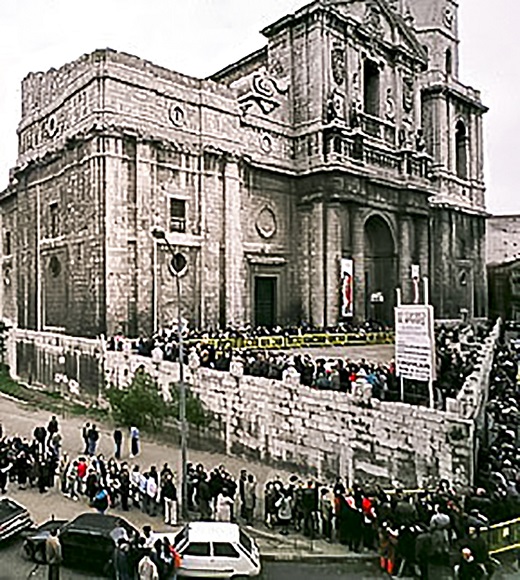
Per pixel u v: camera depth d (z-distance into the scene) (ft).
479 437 73.26
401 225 199.41
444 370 94.02
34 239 169.17
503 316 320.91
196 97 153.99
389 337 172.45
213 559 54.90
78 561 56.49
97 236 137.90
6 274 213.25
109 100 137.39
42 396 135.95
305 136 177.78
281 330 156.97
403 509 56.65
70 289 149.28
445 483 63.98
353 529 61.05
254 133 169.48
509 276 321.11
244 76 204.85
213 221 156.87
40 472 78.79
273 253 173.27
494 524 55.47
